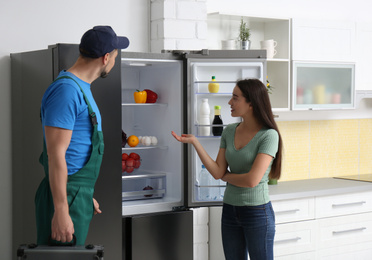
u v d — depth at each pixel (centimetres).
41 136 302
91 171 222
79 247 204
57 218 205
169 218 343
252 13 433
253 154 279
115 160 295
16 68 333
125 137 361
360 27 441
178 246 347
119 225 297
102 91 291
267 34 432
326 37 423
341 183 436
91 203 223
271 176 293
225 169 296
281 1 447
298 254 392
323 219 403
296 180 455
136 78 387
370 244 428
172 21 374
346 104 437
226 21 421
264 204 281
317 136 468
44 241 226
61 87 211
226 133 296
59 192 206
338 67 430
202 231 395
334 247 409
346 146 484
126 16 379
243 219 281
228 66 356
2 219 348
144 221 334
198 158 362
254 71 357
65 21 359
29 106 317
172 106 356
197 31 384
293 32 408
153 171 381
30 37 348
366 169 497
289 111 451
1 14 339
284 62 412
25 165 326
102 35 220
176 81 351
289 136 452
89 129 220
